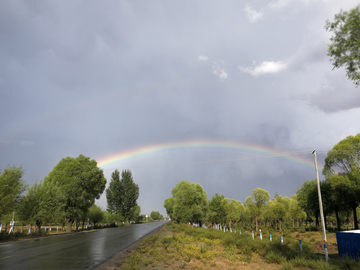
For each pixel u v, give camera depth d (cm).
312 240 2780
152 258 1290
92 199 4534
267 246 1773
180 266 1097
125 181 8788
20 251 1493
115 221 7181
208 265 1205
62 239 2420
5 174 2581
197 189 5953
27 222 3122
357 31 827
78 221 4619
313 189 4838
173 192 6462
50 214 3178
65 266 1009
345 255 1252
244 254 1619
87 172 4416
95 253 1410
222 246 1997
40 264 1045
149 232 3406
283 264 1215
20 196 2673
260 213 5653
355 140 3656
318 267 1152
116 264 1095
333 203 4491
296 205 6031
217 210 7181
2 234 2477
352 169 3619
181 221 5325
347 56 864
